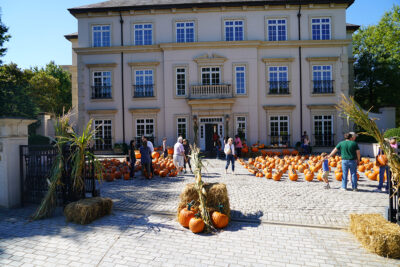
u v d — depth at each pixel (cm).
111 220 546
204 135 1945
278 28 1981
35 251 406
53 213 591
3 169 625
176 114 1967
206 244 432
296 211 592
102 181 973
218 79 1964
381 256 388
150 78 2008
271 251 407
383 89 2505
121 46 1975
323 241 441
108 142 2003
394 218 466
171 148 1658
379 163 759
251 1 1928
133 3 2072
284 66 1959
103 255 394
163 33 2005
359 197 699
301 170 1124
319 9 1956
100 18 2030
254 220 540
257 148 1789
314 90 1942
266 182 916
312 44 1933
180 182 943
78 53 2008
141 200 699
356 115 483
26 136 673
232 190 793
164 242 440
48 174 609
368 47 2700
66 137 582
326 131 1936
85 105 2012
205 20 1988
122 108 2006
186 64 1961
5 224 522
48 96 2989
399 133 1361
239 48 1944
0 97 1853
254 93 1938
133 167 1041
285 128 1955
